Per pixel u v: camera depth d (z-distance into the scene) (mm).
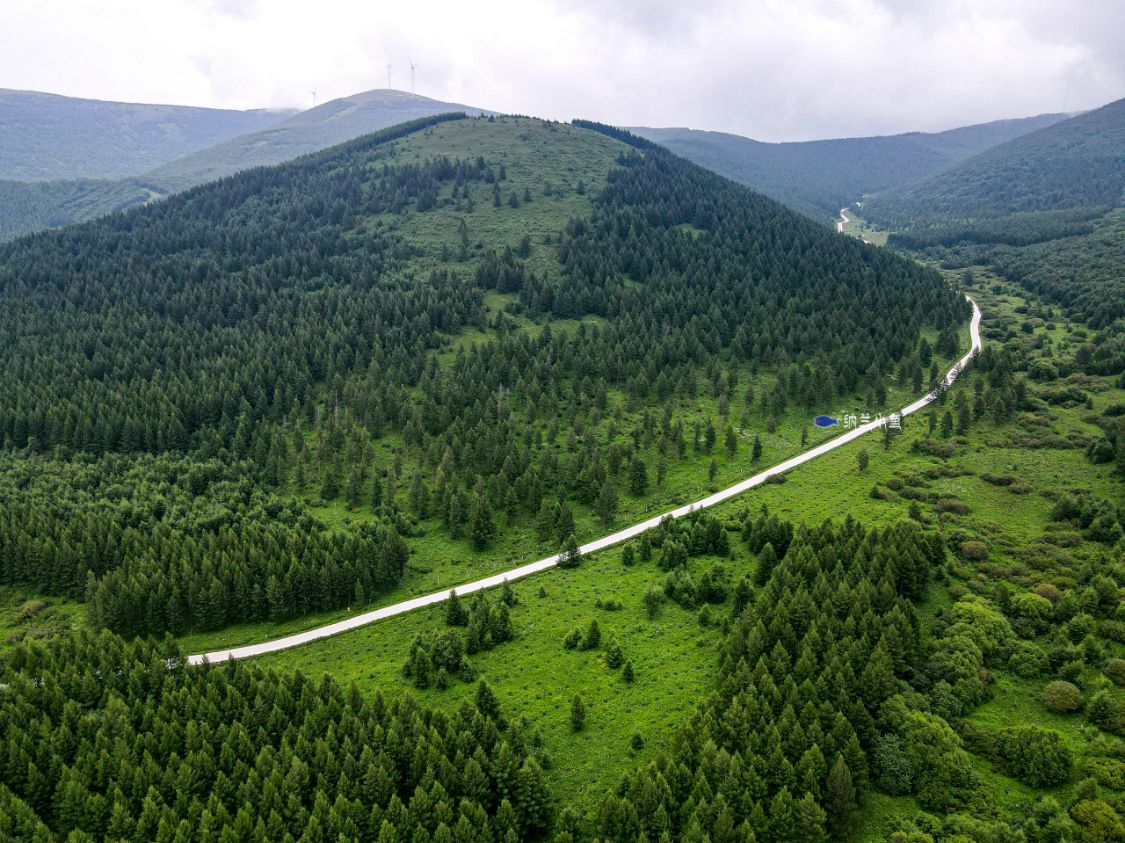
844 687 76562
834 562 102062
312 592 114938
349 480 146875
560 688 89438
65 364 186625
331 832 65250
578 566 122938
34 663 88375
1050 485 136125
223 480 149000
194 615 112062
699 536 121875
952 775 70312
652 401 190000
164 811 66250
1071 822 63312
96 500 139750
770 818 65250
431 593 119062
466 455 155000
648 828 64688
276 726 78000
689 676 89438
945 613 95000
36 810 69625
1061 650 86188
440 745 72688
